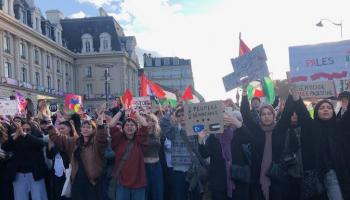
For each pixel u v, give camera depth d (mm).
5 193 8039
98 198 7176
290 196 6254
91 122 7336
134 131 7055
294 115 6316
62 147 7801
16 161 7871
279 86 6684
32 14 58625
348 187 6027
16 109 11648
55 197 8242
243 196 6566
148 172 7355
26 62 56219
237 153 6594
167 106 12742
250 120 6734
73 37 76500
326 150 6109
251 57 7031
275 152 6238
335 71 8703
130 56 83375
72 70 74875
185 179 7477
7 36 50875
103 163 7238
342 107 7230
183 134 7418
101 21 77500
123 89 75000
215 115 6598
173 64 106875
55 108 14352
